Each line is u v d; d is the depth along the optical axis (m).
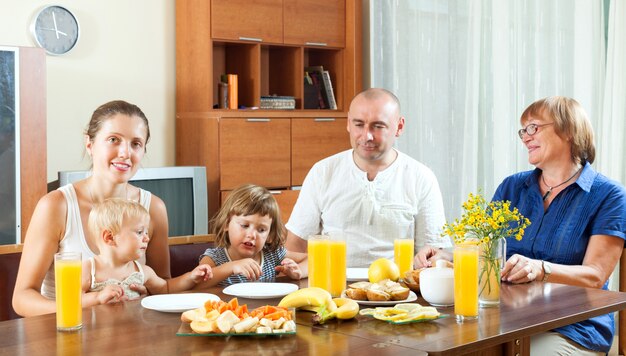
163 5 4.94
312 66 5.52
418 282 2.20
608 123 4.20
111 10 4.72
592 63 4.28
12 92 3.93
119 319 1.84
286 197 4.99
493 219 1.98
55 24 4.46
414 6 5.23
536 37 4.54
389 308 1.88
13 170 3.95
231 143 4.78
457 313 1.88
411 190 2.95
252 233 2.58
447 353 1.61
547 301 2.09
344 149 5.32
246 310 1.77
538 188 2.82
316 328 1.78
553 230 2.74
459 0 4.98
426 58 5.18
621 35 4.16
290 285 2.17
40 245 2.28
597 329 2.51
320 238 2.15
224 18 4.78
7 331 1.74
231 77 4.86
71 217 2.32
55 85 4.51
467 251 1.87
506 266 2.39
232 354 1.55
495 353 1.82
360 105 2.86
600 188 2.72
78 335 1.70
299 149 5.08
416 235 3.00
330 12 5.25
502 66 4.73
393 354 1.55
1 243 3.94
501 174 4.76
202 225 4.55
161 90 4.96
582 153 2.75
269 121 4.93
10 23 4.32
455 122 5.02
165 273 2.55
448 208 5.08
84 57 4.62
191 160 4.93
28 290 2.21
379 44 5.44
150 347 1.60
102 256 2.22
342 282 2.16
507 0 4.69
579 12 4.32
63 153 4.57
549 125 2.75
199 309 1.78
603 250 2.64
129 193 2.47
